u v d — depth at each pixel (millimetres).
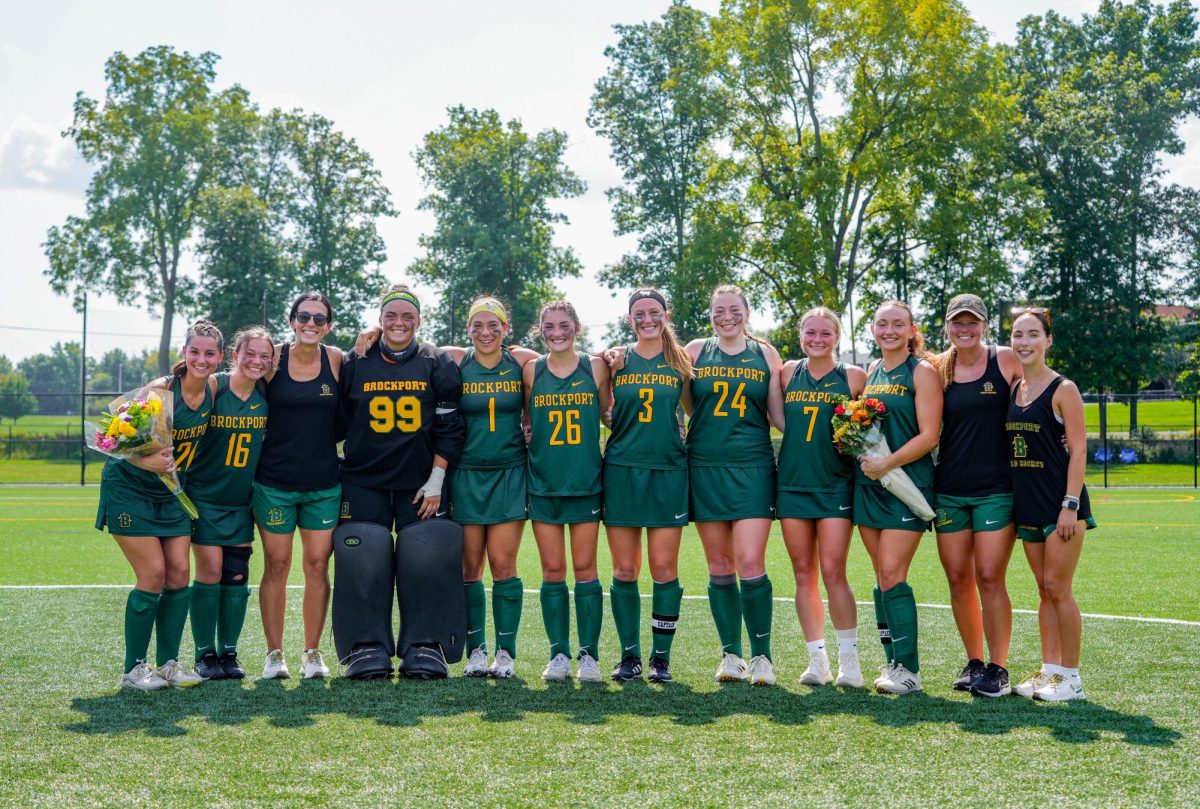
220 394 6246
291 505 6410
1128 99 48219
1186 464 39219
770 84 36969
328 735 4973
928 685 6133
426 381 6434
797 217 35344
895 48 35125
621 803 3992
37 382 116125
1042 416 5660
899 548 6004
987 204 38281
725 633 6363
